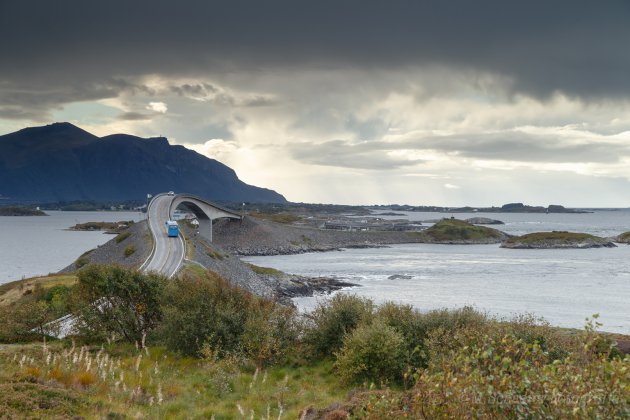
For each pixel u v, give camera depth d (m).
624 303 80.12
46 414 15.42
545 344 24.48
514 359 10.73
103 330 32.34
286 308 34.03
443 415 9.61
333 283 107.94
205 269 84.50
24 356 22.30
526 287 98.75
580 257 168.88
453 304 79.62
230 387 23.45
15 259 172.38
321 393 23.45
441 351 23.86
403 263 152.75
